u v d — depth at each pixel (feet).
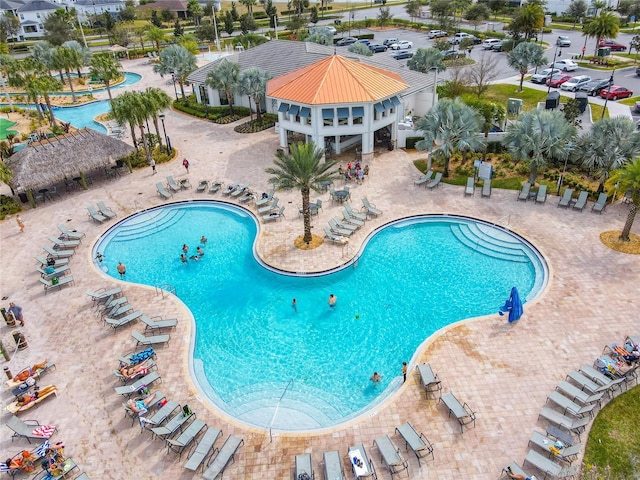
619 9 342.44
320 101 146.20
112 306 97.04
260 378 82.23
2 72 257.14
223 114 214.07
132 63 341.21
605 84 208.85
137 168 163.12
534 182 131.95
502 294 98.84
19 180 134.31
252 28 386.93
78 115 233.55
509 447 65.62
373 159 159.33
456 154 154.92
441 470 63.16
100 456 67.72
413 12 412.77
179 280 108.27
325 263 107.96
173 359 84.02
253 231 125.29
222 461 64.39
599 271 99.60
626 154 115.14
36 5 457.68
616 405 71.36
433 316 93.86
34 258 116.78
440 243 115.96
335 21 411.95
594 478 60.49
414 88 182.29
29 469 66.18
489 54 292.61
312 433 69.36
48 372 82.79
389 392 77.82
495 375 77.00
